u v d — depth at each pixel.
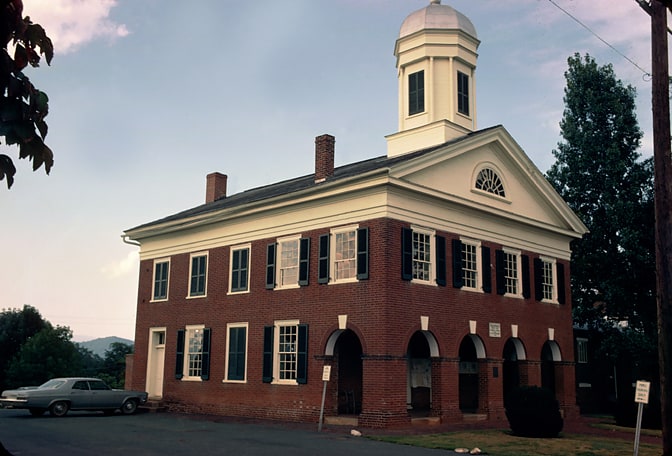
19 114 3.75
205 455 14.77
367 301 22.47
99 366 112.12
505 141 27.78
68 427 20.84
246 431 20.39
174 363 30.50
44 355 63.19
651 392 33.03
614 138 35.69
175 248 32.03
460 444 17.70
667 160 11.82
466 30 29.44
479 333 25.45
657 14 12.12
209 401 28.12
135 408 27.91
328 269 24.02
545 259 30.11
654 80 12.08
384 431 20.44
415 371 26.91
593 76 36.56
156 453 15.02
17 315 69.69
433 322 23.55
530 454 16.34
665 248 11.60
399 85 30.20
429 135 28.38
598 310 35.81
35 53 3.99
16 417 24.67
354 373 25.88
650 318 34.38
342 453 15.40
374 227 22.81
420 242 23.94
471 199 26.27
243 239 28.27
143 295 33.38
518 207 28.94
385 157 30.44
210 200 39.34
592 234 35.06
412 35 29.41
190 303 30.36
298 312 24.94
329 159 27.59
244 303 27.47
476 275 26.11
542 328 28.91
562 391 29.69
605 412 36.28
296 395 24.39
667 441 11.05
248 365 26.69
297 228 25.80
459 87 29.34
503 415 25.72
